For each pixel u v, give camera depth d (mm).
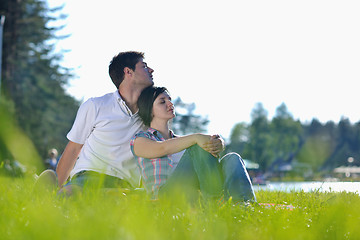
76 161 4219
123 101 4145
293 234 1763
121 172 4086
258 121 95312
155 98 3879
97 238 1404
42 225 1540
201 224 2021
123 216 1840
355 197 3559
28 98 38719
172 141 3418
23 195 2514
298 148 95250
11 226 1688
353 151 98188
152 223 1790
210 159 3217
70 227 1527
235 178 3061
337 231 1884
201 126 87938
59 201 2586
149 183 3568
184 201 2600
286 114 95438
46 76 41250
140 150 3613
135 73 4246
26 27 38500
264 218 2229
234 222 2180
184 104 87875
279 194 4625
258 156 93562
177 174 3314
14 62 34344
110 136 4059
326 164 95750
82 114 4090
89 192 2604
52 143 41656
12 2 34250
